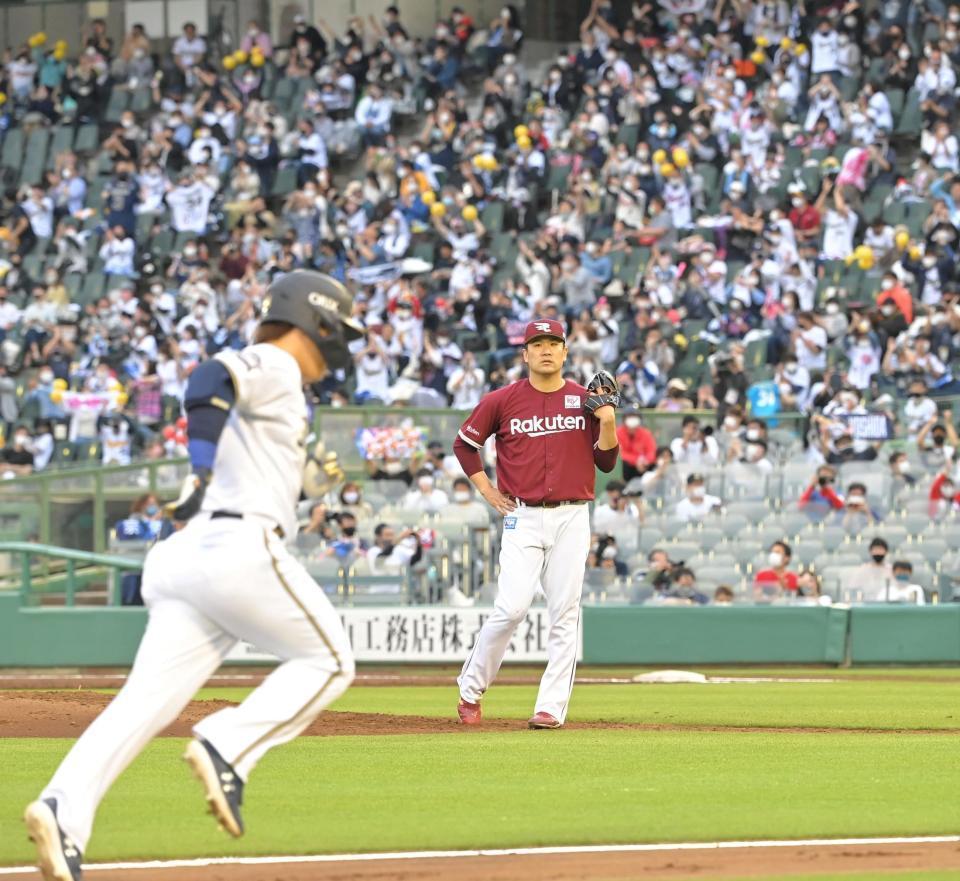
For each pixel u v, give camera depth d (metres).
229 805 14.87
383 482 70.25
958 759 26.41
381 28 113.19
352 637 60.28
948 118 94.81
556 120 100.62
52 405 84.94
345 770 24.16
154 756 26.33
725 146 96.06
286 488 15.41
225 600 14.96
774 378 79.00
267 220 98.50
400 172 100.31
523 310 86.38
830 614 60.97
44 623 61.00
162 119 110.44
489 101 101.81
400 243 94.25
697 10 104.00
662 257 86.25
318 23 115.38
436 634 60.19
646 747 27.84
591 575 65.50
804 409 76.31
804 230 88.81
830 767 24.95
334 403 77.50
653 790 21.84
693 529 68.69
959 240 87.38
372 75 108.25
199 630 15.16
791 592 64.44
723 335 83.06
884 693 45.31
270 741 15.23
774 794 21.52
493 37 108.31
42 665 60.91
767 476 70.75
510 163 98.00
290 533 15.58
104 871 15.64
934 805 20.53
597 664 60.66
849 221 88.75
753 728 33.25
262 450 15.28
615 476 72.00
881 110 94.88
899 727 33.75
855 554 68.19
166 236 102.12
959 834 18.16
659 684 50.59
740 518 69.25
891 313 79.94
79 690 44.47
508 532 31.08
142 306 91.75
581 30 107.94
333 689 15.49
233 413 15.28
